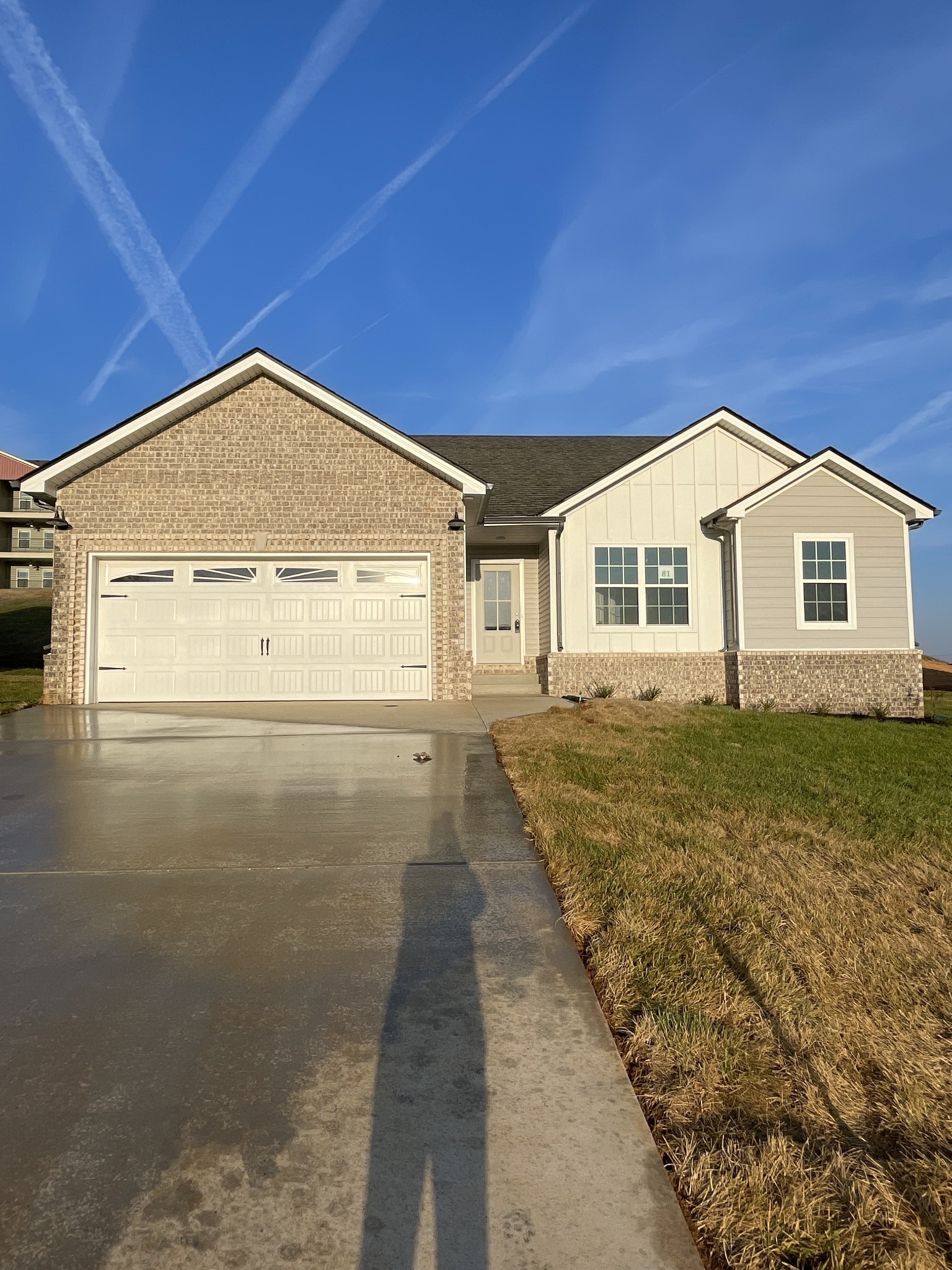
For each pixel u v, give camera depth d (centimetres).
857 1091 245
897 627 1463
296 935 349
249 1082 245
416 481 1316
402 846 474
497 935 350
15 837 496
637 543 1513
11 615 2920
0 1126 224
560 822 512
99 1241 185
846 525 1468
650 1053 260
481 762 742
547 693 1488
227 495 1293
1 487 4262
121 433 1255
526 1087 244
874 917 378
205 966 320
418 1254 183
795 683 1436
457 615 1306
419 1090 241
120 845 478
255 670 1296
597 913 368
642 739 871
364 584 1316
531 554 1677
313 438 1306
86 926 358
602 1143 220
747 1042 267
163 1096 238
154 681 1285
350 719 1046
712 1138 222
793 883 417
